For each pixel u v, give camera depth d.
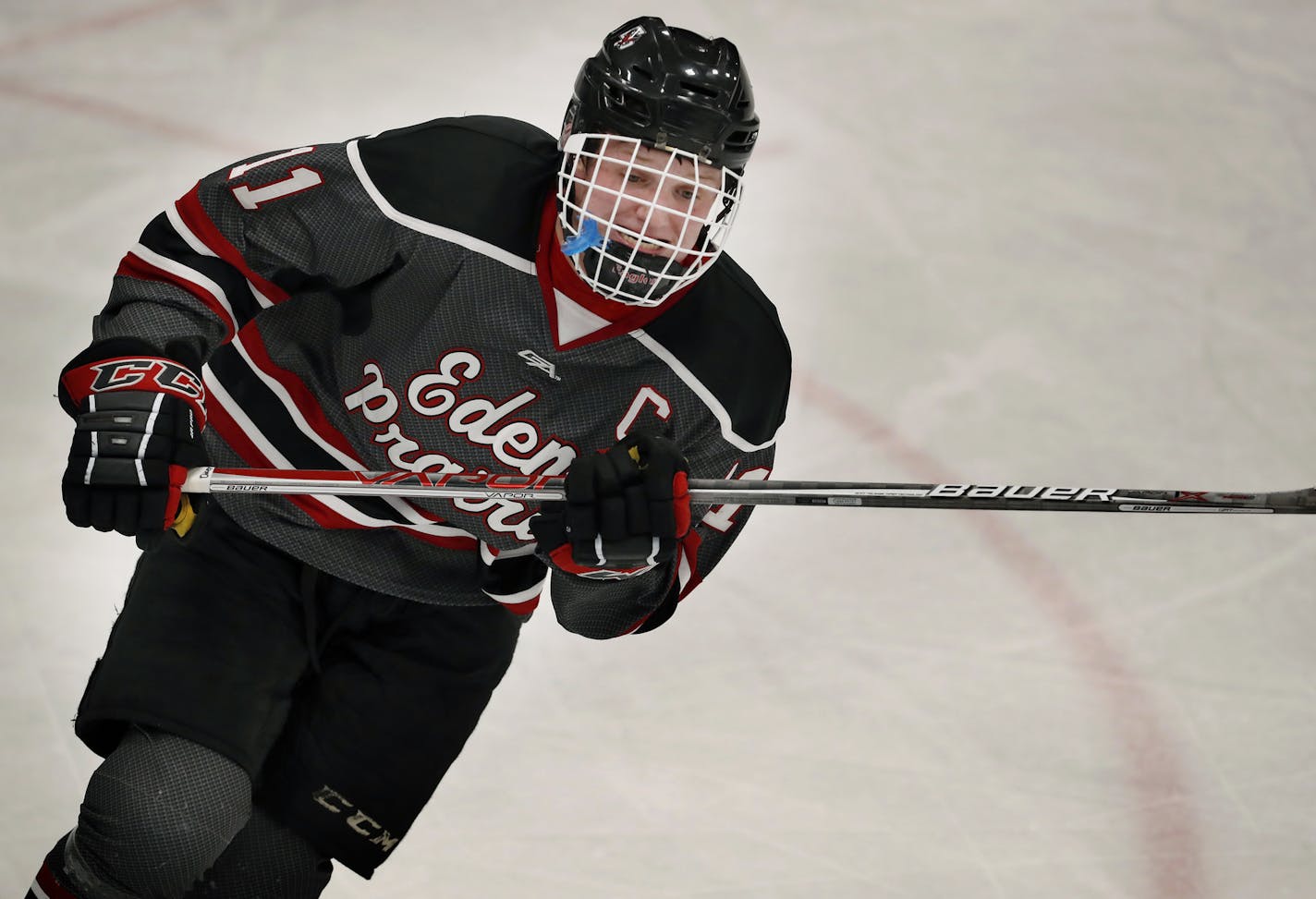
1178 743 13.07
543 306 8.93
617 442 9.42
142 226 17.98
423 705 10.14
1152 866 11.91
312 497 9.62
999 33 23.38
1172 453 16.48
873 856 11.94
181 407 8.79
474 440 9.41
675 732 13.00
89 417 8.64
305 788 9.90
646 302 8.66
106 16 21.66
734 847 11.97
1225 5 24.41
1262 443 16.70
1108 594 14.67
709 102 8.44
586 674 13.54
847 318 18.00
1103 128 21.69
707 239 8.68
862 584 14.66
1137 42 23.50
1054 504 9.12
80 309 16.66
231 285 9.43
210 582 9.70
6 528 14.00
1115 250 19.50
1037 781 12.68
